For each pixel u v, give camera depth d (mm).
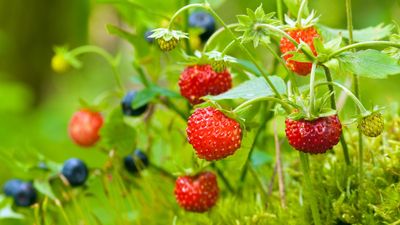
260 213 243
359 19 483
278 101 201
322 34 230
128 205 317
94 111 298
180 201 249
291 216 242
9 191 286
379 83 519
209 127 207
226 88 239
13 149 286
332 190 240
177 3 273
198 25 277
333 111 197
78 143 299
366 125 197
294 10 225
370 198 231
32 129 586
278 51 259
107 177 285
